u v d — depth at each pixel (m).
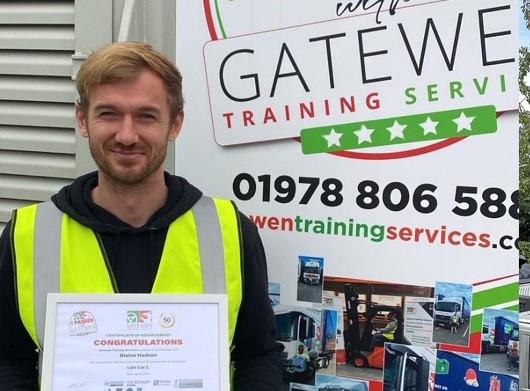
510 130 1.30
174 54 1.53
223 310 1.19
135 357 1.15
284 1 1.42
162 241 1.23
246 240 1.29
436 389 1.37
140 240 1.23
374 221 1.40
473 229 1.33
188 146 1.51
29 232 1.22
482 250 1.33
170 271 1.23
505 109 1.30
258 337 1.31
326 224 1.43
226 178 1.49
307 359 1.46
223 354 1.17
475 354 1.34
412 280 1.38
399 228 1.38
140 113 1.14
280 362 1.36
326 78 1.41
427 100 1.34
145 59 1.14
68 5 1.58
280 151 1.45
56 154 1.63
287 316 1.47
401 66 1.36
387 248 1.39
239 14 1.45
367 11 1.37
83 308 1.15
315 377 1.46
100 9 1.54
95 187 1.29
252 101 1.46
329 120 1.41
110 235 1.22
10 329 1.23
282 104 1.44
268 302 1.33
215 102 1.48
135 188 1.20
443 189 1.34
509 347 1.32
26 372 1.25
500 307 1.32
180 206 1.25
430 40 1.33
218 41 1.47
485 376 1.34
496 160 1.31
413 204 1.37
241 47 1.46
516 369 1.31
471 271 1.34
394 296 1.39
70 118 1.61
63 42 1.59
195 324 1.17
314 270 1.44
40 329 1.19
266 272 1.34
